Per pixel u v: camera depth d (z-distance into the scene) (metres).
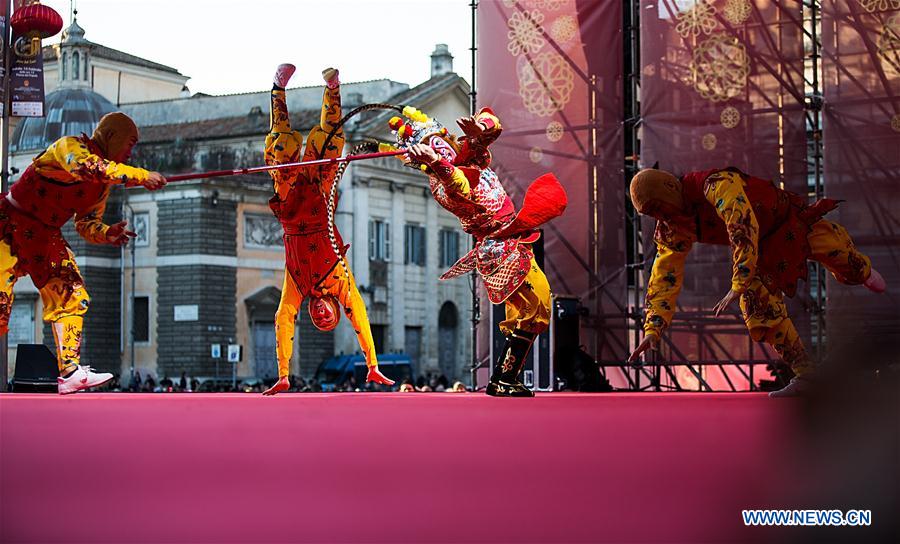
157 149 52.25
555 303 14.23
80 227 9.48
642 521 2.78
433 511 2.89
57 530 2.66
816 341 18.30
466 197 8.34
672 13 16.62
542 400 7.96
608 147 16.81
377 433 4.63
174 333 50.81
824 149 16.30
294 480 3.37
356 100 56.28
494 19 17.14
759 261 8.92
